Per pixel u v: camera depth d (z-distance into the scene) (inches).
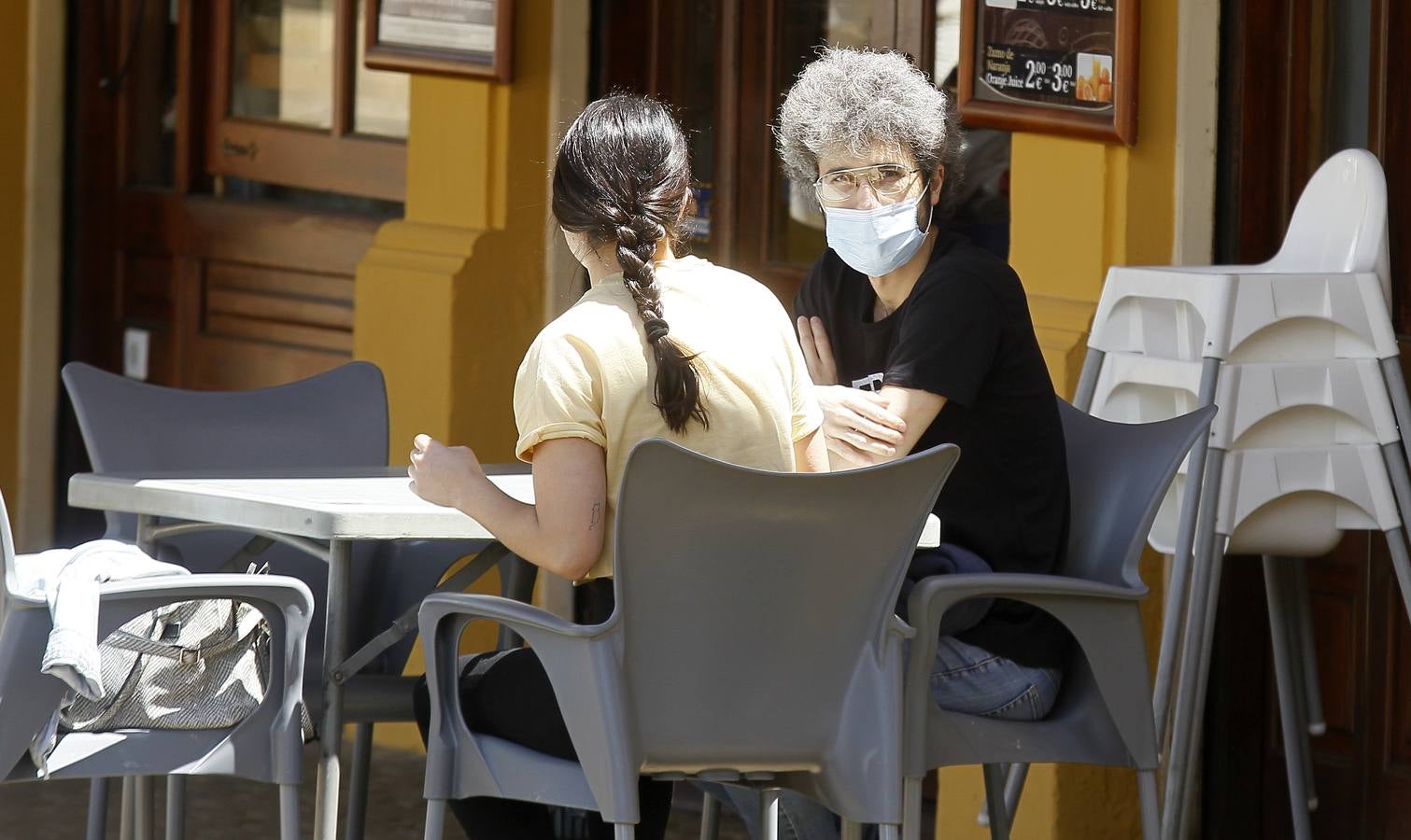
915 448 447.2
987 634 420.2
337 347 804.0
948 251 462.3
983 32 586.2
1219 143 572.4
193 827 647.8
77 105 890.7
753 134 700.7
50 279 893.8
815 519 357.7
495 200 717.9
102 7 884.6
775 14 690.8
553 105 716.7
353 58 799.1
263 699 395.2
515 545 373.4
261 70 837.2
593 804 361.1
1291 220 556.7
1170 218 572.4
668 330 370.6
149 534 462.9
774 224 699.4
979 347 432.8
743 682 363.6
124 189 885.2
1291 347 501.0
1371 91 563.8
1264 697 588.1
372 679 459.5
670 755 361.4
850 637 370.3
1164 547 523.8
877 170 447.2
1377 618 563.8
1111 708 408.5
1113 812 581.3
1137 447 445.1
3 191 883.4
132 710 392.8
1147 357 518.6
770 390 381.4
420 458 386.3
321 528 382.9
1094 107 564.4
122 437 510.9
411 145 739.4
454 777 381.4
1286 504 506.6
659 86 717.9
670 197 380.8
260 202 835.4
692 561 354.6
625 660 354.6
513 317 721.0
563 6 713.0
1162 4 565.3
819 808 462.6
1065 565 447.5
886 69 452.1
